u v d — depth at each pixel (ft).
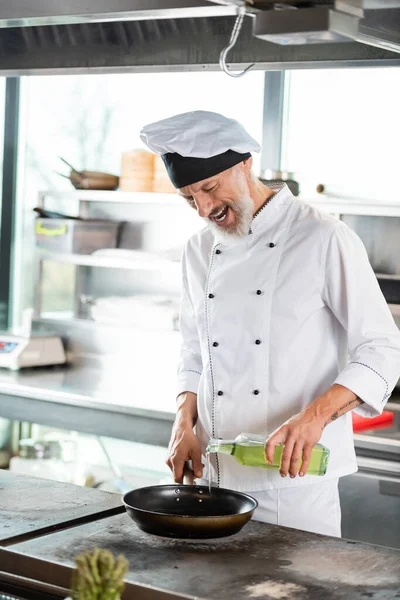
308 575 6.14
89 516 7.32
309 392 8.18
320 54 8.06
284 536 6.99
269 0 6.14
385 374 7.83
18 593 6.29
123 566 4.60
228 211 8.06
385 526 12.51
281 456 7.48
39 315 17.75
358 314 8.02
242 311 8.34
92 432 14.51
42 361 17.06
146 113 17.60
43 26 9.11
